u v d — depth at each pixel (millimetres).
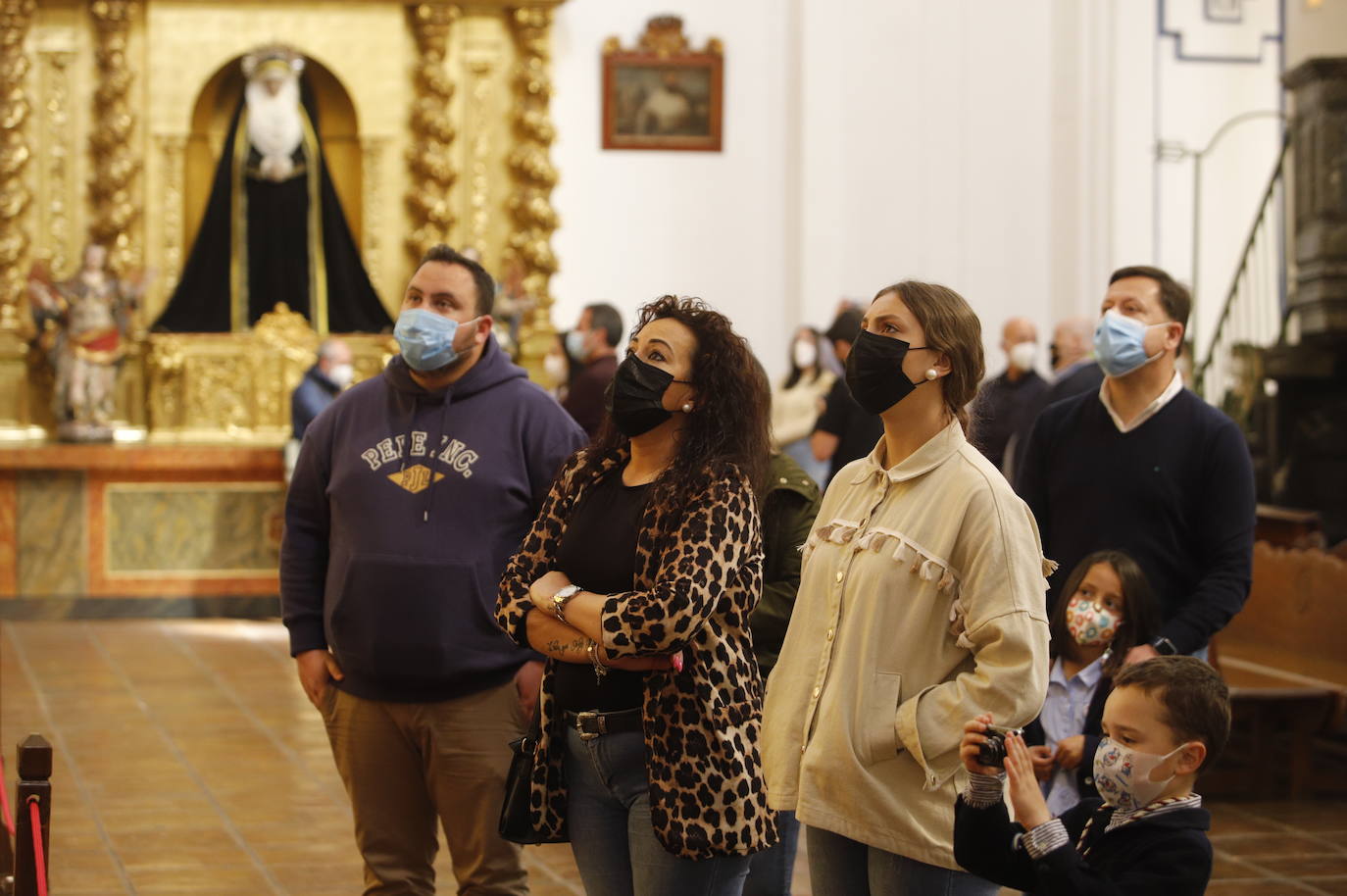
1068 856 2482
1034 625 2689
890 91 11977
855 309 6309
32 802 3480
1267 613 7129
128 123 11297
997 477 2785
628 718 2959
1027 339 8398
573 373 9406
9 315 11227
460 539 3689
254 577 10594
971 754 2543
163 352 11094
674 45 11812
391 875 3740
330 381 10242
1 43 11219
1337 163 9344
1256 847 5406
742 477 2926
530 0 11469
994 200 12055
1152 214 11883
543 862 5250
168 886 4863
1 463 10203
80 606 10430
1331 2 11445
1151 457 4230
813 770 2783
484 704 3693
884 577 2785
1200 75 11984
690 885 2902
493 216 11672
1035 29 12062
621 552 2967
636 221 11844
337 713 3783
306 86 11508
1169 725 2574
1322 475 9883
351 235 11547
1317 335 9469
